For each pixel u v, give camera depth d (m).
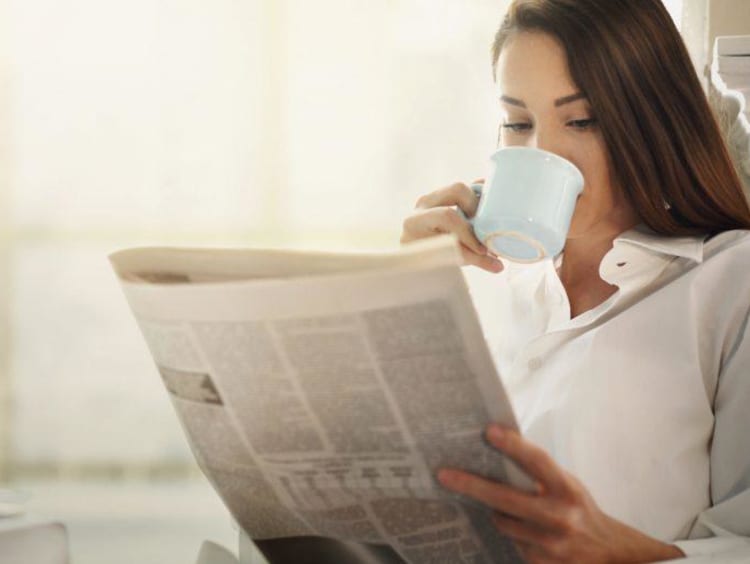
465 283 0.66
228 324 0.73
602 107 1.05
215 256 0.75
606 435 1.03
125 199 3.30
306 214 3.29
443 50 3.17
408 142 3.21
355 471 0.77
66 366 3.26
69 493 3.07
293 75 3.26
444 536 0.80
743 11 1.47
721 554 0.81
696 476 1.02
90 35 3.28
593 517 0.74
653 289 1.10
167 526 2.76
